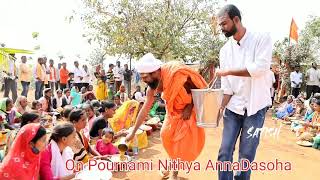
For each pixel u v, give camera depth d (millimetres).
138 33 13383
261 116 3365
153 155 6141
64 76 14141
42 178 3740
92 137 5926
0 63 5332
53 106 10609
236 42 3322
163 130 4383
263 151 6719
